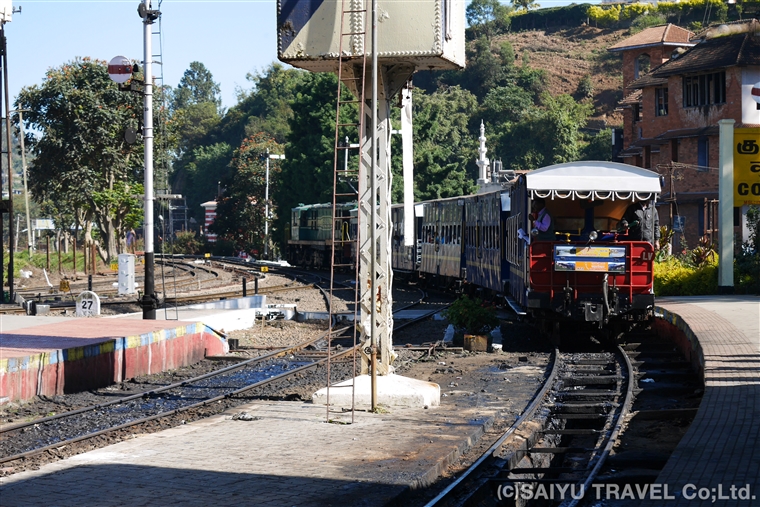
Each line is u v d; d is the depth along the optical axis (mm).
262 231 89125
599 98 134125
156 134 57844
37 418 12539
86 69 57969
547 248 18891
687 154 48500
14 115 57281
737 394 11484
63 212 69938
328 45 12258
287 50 12344
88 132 56469
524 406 12914
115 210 60000
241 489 8016
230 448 9789
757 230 30797
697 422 9898
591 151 101000
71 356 14789
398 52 12086
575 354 18547
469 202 30859
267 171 76000
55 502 7543
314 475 8562
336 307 29688
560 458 11477
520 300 21188
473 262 30156
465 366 17156
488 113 114750
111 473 8586
